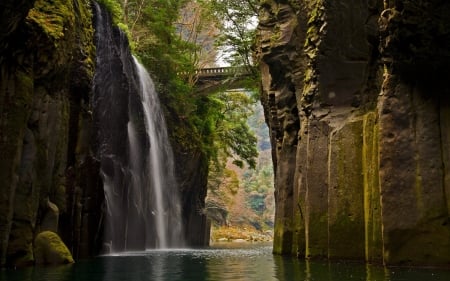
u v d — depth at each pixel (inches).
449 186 507.5
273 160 1011.3
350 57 671.1
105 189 1004.6
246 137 2025.1
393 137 534.0
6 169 535.5
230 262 689.0
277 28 871.7
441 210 506.0
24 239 570.6
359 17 658.2
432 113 526.3
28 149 593.6
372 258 563.2
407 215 515.8
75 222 774.5
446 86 523.5
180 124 1651.1
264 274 487.5
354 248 606.5
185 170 1636.3
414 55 518.3
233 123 2022.6
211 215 3024.1
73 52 753.0
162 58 1626.5
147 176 1314.0
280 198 856.9
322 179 669.9
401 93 539.2
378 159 558.3
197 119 1803.6
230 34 1409.9
